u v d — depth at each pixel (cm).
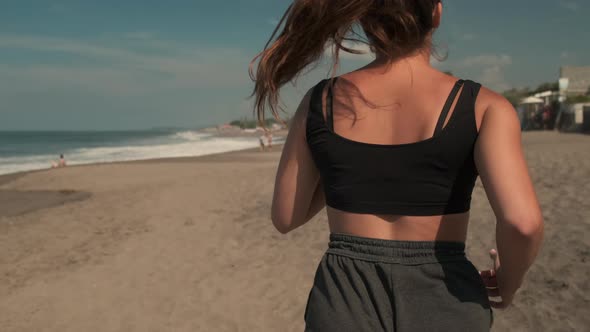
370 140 108
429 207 104
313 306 110
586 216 584
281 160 124
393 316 102
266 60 121
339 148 110
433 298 101
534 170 927
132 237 780
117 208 1063
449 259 104
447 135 101
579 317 367
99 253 696
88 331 442
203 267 597
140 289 538
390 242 105
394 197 105
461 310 100
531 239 91
